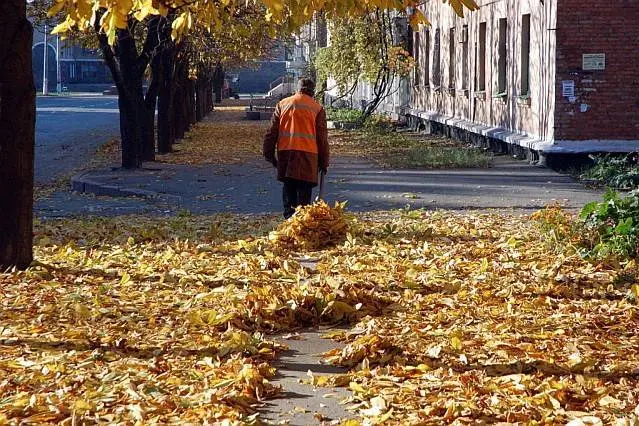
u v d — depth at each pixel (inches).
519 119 1326.3
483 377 302.7
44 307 402.6
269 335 379.2
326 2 458.6
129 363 320.5
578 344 344.8
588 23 1141.7
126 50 1256.8
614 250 519.8
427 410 267.7
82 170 1337.4
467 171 1181.1
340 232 606.2
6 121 487.2
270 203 914.1
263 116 2812.5
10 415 266.1
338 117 2300.7
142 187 1058.1
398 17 2201.0
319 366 332.5
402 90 2308.1
